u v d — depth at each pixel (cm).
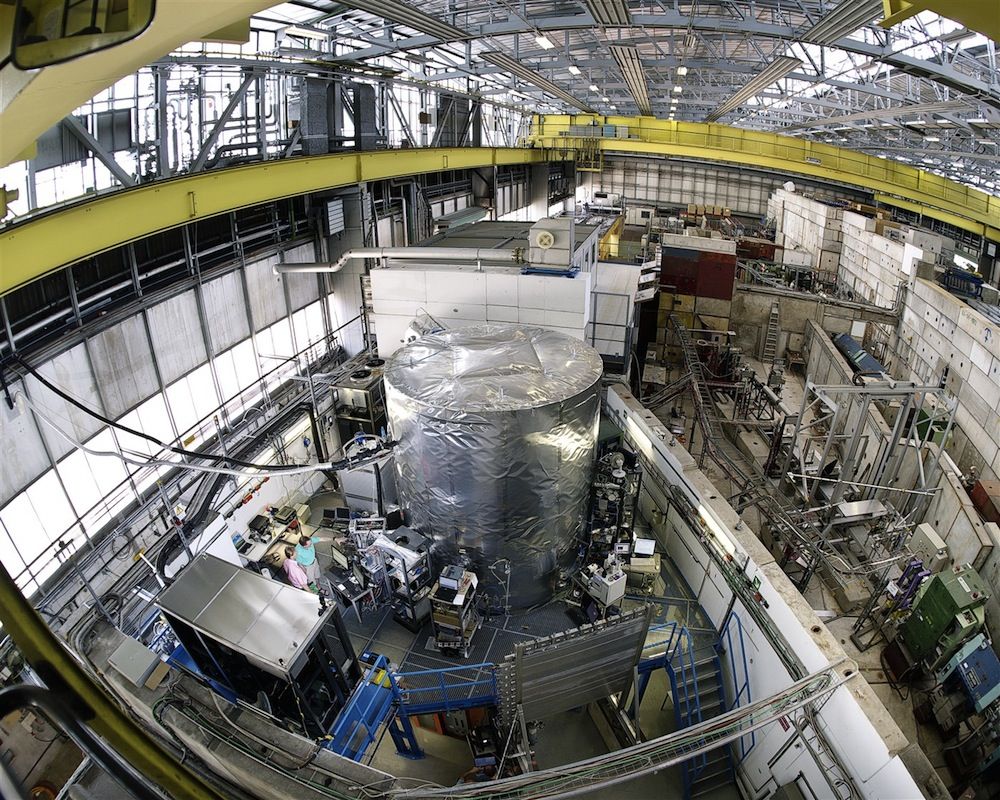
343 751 864
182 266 1298
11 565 938
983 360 2016
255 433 1409
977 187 3447
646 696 1164
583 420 1025
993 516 1611
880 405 2089
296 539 1280
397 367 1105
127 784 169
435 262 1592
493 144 3356
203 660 941
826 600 1388
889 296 2950
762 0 1335
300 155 1486
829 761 810
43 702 157
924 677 1195
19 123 207
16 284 755
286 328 1675
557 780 685
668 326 2438
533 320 1470
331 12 1448
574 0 1350
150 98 1110
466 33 1459
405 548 1041
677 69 2205
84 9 160
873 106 2419
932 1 331
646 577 1167
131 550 1116
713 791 1045
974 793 1047
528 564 1075
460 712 1044
